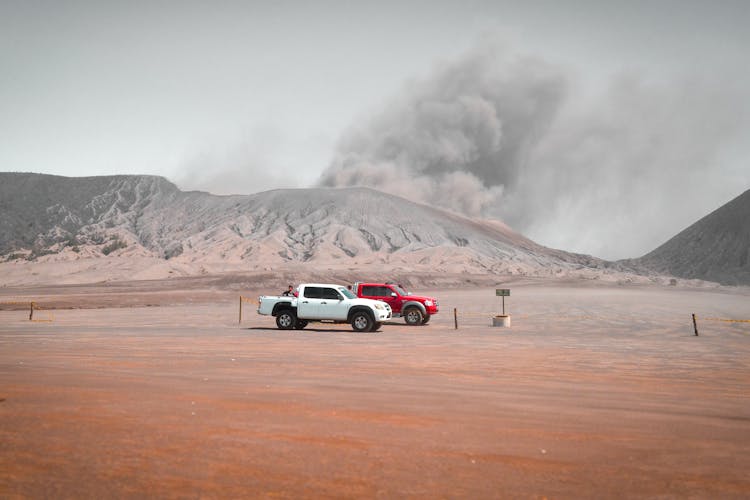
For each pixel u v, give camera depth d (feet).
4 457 20.42
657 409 31.50
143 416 27.25
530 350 63.62
